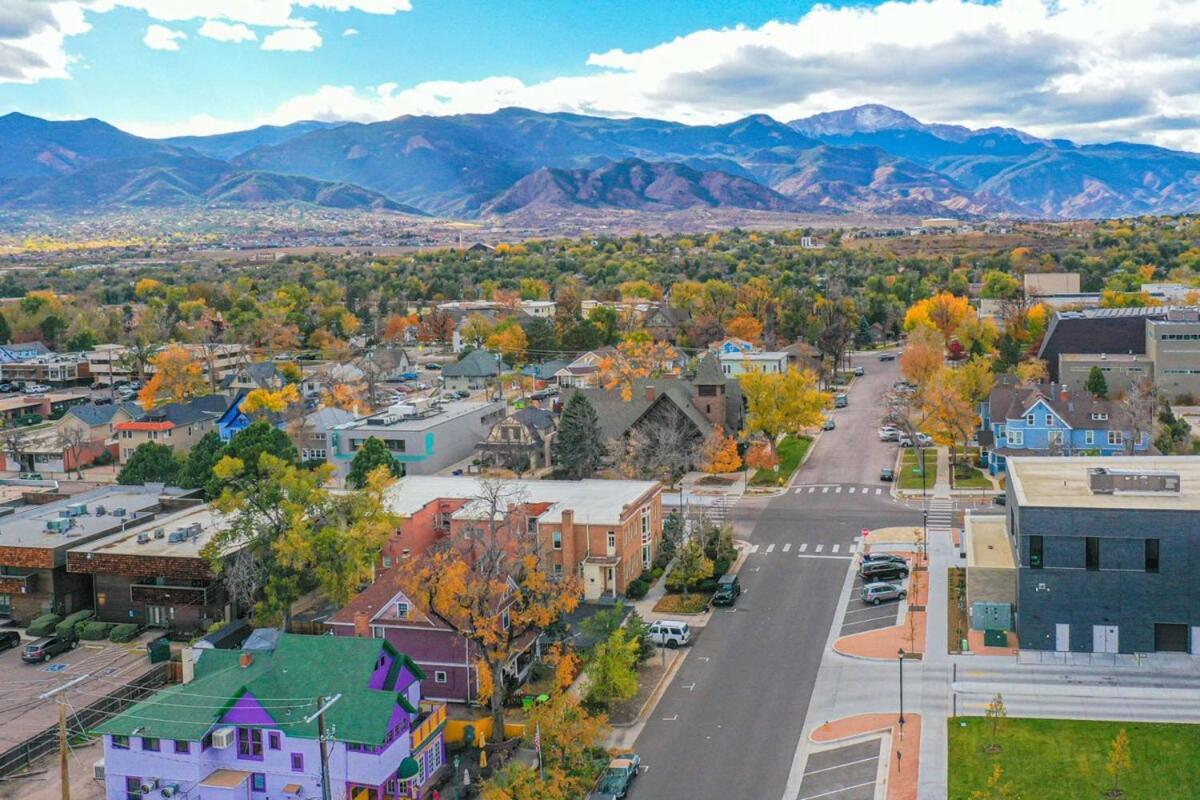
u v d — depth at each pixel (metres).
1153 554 76.50
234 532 88.31
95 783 66.19
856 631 84.31
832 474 137.50
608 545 94.62
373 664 64.38
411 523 97.62
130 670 82.88
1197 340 167.00
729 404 151.00
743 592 94.94
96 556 91.25
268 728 62.00
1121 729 65.50
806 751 66.06
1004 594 83.00
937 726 67.38
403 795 62.84
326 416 148.75
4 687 79.81
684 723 70.75
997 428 137.62
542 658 77.81
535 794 57.66
